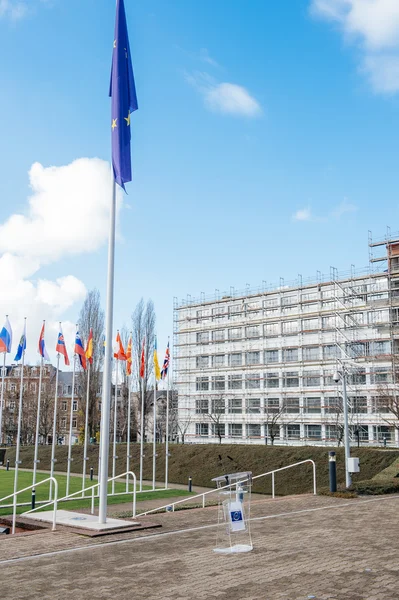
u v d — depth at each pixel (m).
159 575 8.77
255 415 72.19
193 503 25.89
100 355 61.47
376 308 62.81
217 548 10.52
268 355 73.81
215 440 75.25
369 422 60.06
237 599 7.57
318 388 67.00
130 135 14.93
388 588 8.02
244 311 77.38
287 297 74.00
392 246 63.44
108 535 11.77
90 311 62.25
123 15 15.38
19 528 13.64
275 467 40.56
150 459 49.00
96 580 8.50
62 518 13.74
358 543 11.00
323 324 69.31
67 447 58.47
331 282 69.12
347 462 20.02
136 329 66.38
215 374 78.62
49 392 81.50
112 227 14.27
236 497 10.92
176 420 80.12
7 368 86.69
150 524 12.80
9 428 84.06
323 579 8.51
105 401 13.32
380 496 18.70
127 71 15.23
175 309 86.81
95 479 42.22
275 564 9.41
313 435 66.62
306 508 15.72
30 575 8.77
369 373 59.00
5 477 43.03
